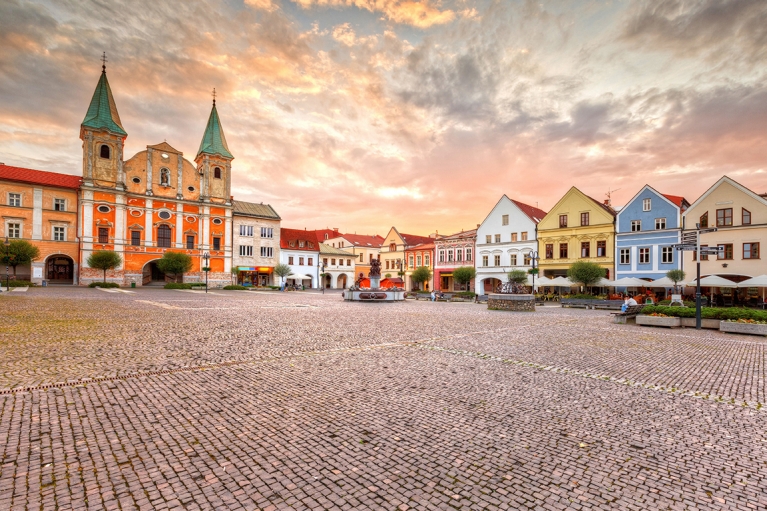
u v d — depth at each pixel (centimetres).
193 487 390
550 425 568
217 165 6519
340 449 480
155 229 5825
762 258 3375
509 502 378
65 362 873
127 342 1129
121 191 5475
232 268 6462
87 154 5278
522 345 1230
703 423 588
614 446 502
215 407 616
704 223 3716
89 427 528
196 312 2053
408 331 1502
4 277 4669
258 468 431
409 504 371
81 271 5138
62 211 5141
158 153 5956
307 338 1283
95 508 352
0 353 948
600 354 1101
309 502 371
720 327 1659
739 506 376
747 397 724
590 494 393
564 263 4756
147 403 627
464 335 1425
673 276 3516
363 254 8431
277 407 621
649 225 4116
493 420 582
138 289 4766
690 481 421
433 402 657
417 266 6488
